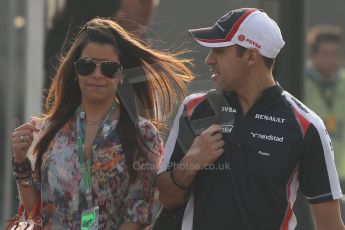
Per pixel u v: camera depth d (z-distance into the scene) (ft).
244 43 47.85
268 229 47.37
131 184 48.01
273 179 47.09
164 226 49.42
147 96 49.78
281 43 48.70
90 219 47.14
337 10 100.78
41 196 48.93
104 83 47.80
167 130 51.13
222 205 47.44
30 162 49.70
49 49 71.26
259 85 48.29
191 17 75.46
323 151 47.70
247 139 47.55
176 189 48.37
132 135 48.03
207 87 51.70
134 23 61.98
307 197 48.88
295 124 47.50
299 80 74.69
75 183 47.67
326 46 99.40
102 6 66.80
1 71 75.05
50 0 71.05
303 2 74.59
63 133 48.55
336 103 98.37
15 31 75.31
